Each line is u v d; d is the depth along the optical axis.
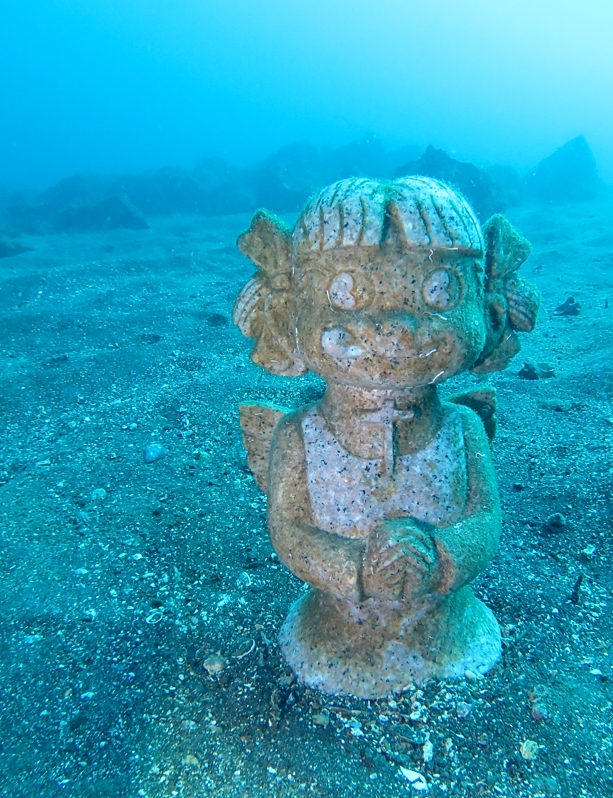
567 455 4.47
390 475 2.10
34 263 14.00
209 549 3.59
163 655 2.72
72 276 12.37
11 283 11.41
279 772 2.08
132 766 2.15
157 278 12.66
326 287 1.86
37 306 10.09
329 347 1.85
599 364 6.34
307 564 2.06
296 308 2.03
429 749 2.10
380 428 2.09
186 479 4.46
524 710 2.22
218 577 3.32
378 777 2.03
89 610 3.07
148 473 4.56
